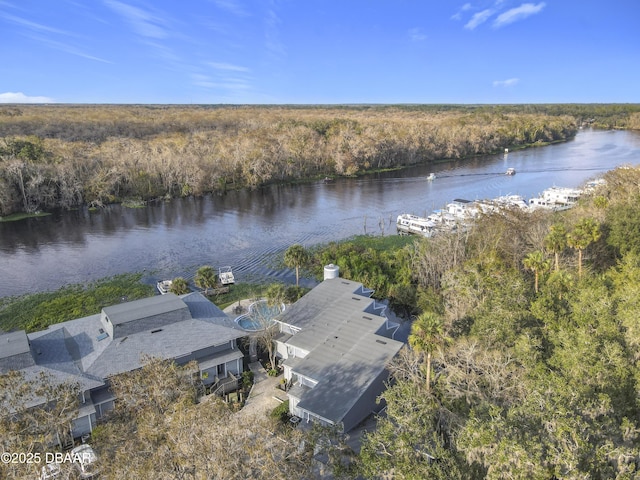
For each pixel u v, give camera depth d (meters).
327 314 44.44
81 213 104.00
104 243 82.44
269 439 21.25
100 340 38.09
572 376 26.70
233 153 132.88
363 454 23.92
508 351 30.86
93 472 21.62
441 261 57.12
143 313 39.91
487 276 44.75
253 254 76.12
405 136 166.00
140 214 103.62
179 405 22.58
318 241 82.56
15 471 19.05
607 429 21.64
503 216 62.19
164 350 37.75
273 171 134.50
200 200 117.25
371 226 91.81
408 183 135.25
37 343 36.62
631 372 27.45
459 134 181.88
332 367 36.34
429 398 28.38
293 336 41.22
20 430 21.72
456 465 22.08
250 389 39.75
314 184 136.25
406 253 65.62
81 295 59.97
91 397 34.06
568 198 96.12
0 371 32.47
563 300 39.31
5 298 59.03
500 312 34.50
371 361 36.47
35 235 87.38
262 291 60.34
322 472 26.23
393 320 52.66
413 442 23.64
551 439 19.95
